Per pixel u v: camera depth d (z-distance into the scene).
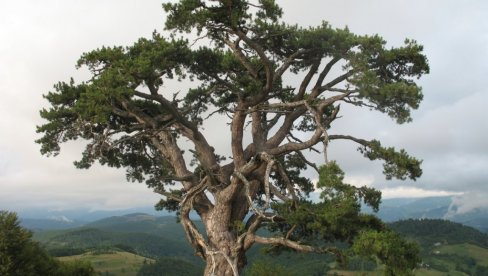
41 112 19.61
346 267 16.88
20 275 21.11
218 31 17.95
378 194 17.02
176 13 17.02
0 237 20.84
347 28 17.86
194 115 24.27
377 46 17.25
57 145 20.45
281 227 19.77
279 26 18.36
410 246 13.58
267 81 18.17
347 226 15.16
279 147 20.30
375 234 13.18
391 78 19.27
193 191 20.84
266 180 17.52
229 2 15.88
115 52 18.11
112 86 16.80
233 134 20.25
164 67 18.02
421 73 18.75
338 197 14.62
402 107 17.19
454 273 122.56
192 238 21.25
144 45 18.78
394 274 12.61
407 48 17.70
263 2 16.83
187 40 18.56
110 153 23.67
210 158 21.67
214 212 20.50
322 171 14.95
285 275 35.00
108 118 19.05
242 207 21.12
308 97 20.25
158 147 23.58
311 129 25.14
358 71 17.08
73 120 19.95
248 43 16.95
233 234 20.20
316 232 16.56
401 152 17.03
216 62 21.17
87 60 18.20
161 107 21.33
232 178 19.78
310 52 19.27
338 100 18.06
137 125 20.39
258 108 19.02
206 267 19.86
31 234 22.41
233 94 22.81
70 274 28.88
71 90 19.94
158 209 26.58
